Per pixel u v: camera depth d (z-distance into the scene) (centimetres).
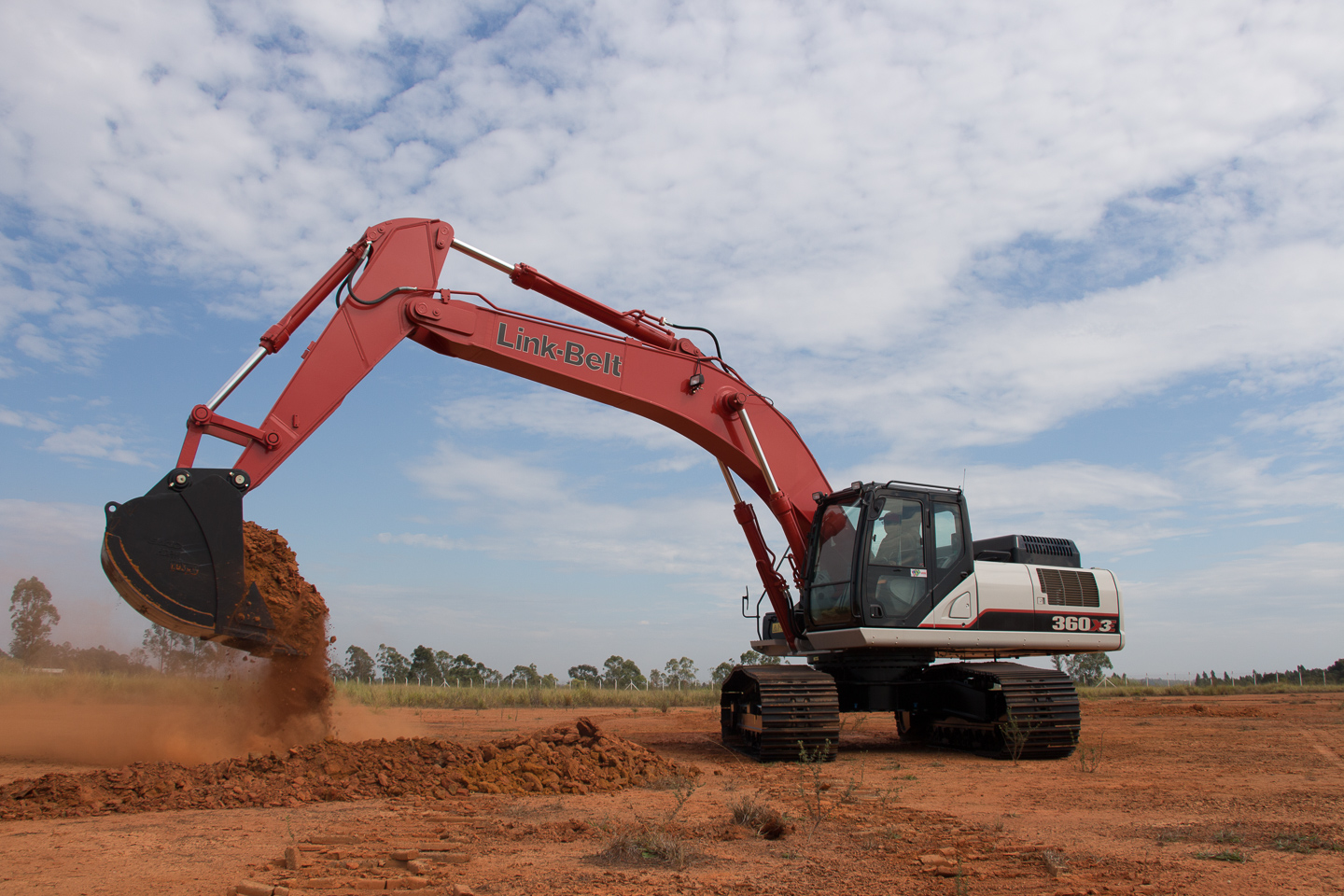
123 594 744
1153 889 416
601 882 420
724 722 1151
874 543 1061
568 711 2102
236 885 403
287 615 861
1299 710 2048
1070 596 1151
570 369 1055
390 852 478
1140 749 1145
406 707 2142
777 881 428
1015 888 420
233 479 801
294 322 894
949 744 1197
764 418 1181
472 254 1030
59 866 443
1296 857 486
